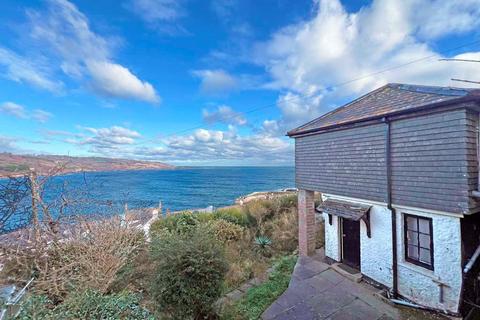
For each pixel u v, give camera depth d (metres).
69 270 7.00
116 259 7.56
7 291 5.38
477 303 5.71
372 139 7.10
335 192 8.41
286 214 14.19
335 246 8.79
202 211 14.88
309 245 9.81
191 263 5.36
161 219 12.53
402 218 6.53
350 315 5.78
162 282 5.30
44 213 8.01
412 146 6.02
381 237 7.03
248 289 7.65
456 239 5.38
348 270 8.04
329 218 8.98
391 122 6.53
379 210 7.07
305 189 9.80
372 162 7.10
